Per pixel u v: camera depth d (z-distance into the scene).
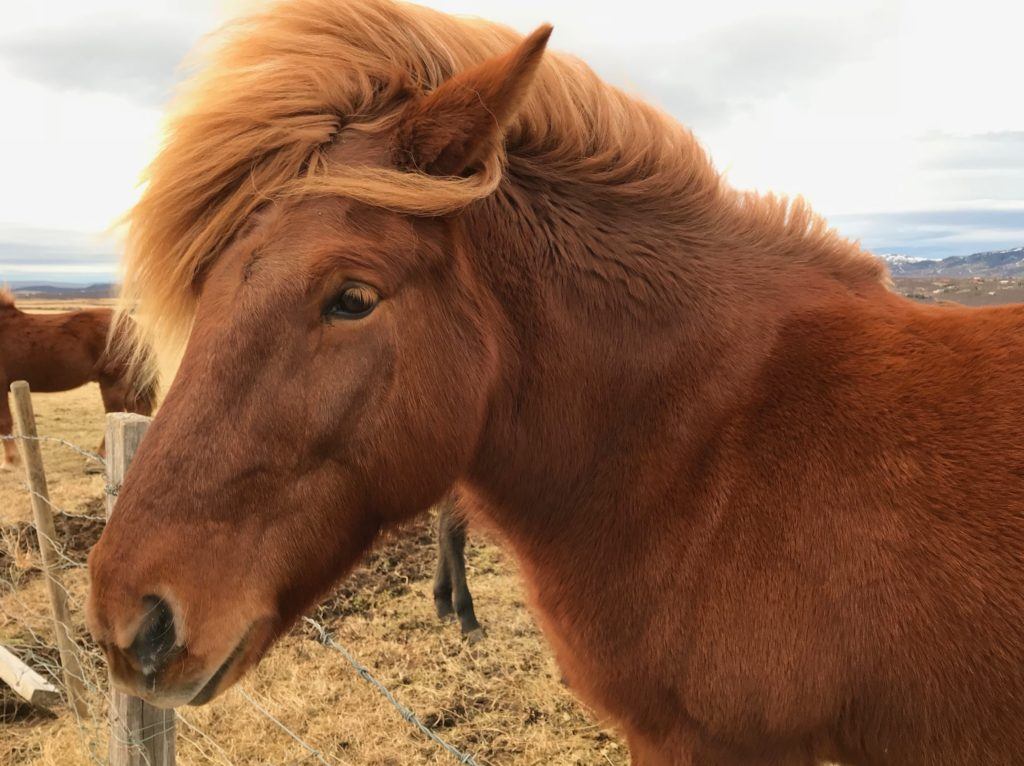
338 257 1.17
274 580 1.23
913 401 1.31
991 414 1.26
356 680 3.49
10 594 4.26
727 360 1.43
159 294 1.32
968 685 1.20
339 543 1.33
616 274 1.48
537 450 1.51
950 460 1.25
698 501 1.38
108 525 1.15
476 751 3.01
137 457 1.17
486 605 4.28
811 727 1.33
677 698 1.42
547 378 1.48
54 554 3.08
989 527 1.20
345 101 1.31
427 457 1.34
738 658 1.31
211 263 1.26
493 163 1.31
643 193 1.54
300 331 1.17
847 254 1.65
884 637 1.23
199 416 1.14
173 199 1.25
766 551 1.30
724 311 1.47
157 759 1.97
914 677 1.23
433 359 1.31
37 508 3.00
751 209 1.65
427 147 1.27
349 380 1.21
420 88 1.38
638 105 1.64
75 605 3.76
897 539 1.23
